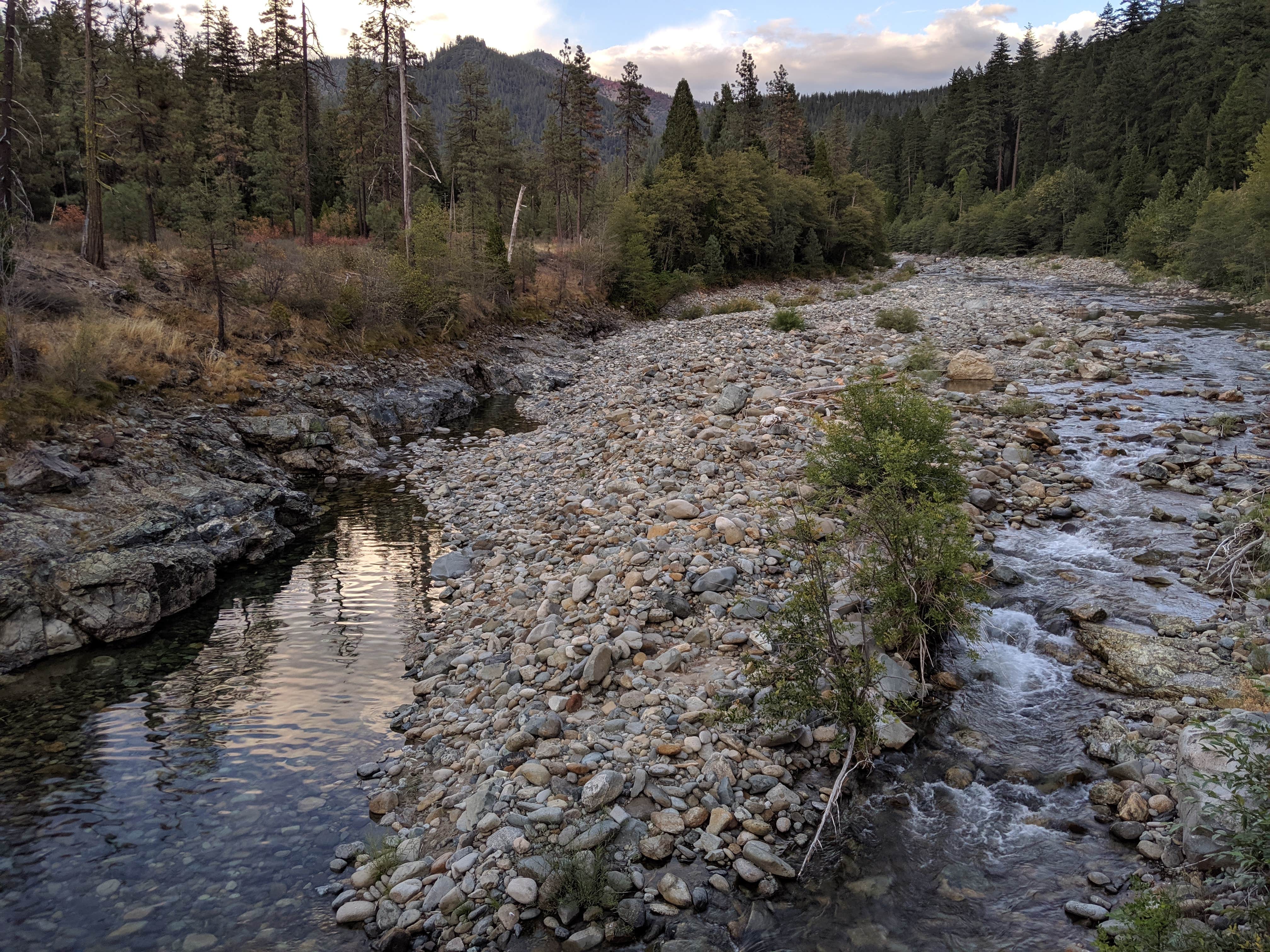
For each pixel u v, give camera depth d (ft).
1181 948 14.74
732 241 223.51
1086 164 306.35
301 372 77.82
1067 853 20.38
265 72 184.75
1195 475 46.55
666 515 44.24
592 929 18.49
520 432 83.25
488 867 20.54
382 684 32.71
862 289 207.00
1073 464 50.55
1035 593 34.65
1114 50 350.64
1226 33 265.54
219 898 20.38
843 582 32.71
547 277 163.43
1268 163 155.53
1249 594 32.35
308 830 23.26
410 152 119.14
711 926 18.57
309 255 98.32
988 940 17.79
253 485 53.31
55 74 152.56
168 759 27.12
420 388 89.30
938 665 29.58
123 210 100.48
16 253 63.00
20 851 22.11
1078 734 25.40
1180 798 20.61
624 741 25.54
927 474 35.29
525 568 42.75
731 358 86.79
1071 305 126.21
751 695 27.32
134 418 54.85
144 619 37.96
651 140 470.80
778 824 21.72
